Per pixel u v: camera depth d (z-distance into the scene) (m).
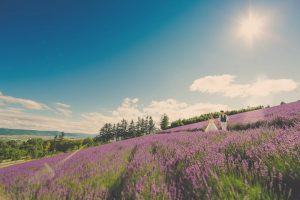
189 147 6.36
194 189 3.43
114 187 4.47
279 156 3.43
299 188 2.79
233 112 44.78
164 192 3.48
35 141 79.56
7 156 72.81
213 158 4.29
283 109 15.59
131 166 5.69
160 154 6.71
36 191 4.88
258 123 11.68
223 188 3.11
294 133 4.41
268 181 3.07
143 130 128.75
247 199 2.63
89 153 11.59
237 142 5.28
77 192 4.26
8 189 5.54
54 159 12.05
